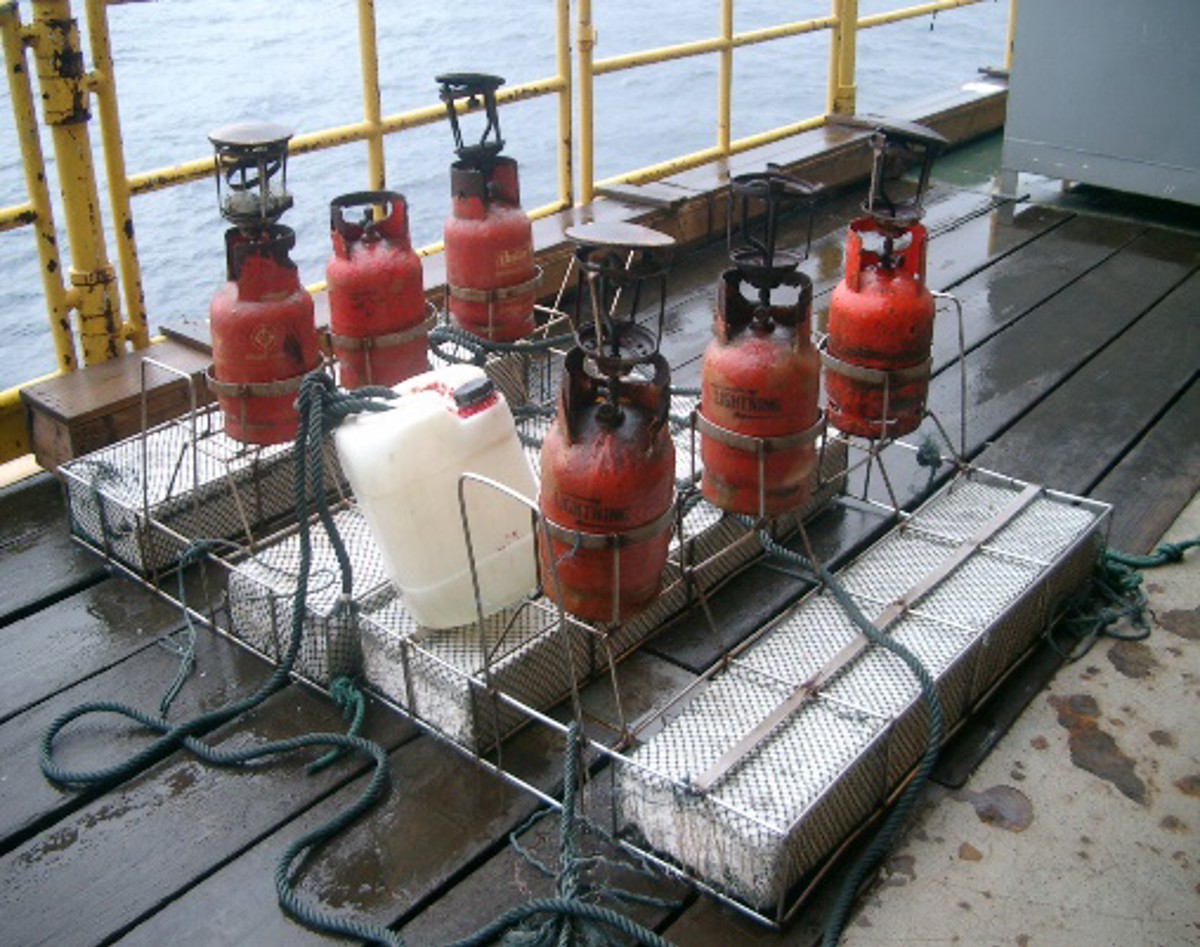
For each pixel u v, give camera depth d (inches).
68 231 147.3
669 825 90.0
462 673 100.0
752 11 592.1
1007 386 165.5
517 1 596.4
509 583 108.5
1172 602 121.3
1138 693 109.3
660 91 466.3
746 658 104.6
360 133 173.3
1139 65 225.9
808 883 89.5
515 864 93.1
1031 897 88.9
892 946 85.2
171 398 145.3
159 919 88.7
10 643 118.2
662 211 208.7
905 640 104.3
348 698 107.7
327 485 134.1
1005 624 107.3
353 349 127.9
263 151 111.8
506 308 142.6
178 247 295.1
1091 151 236.5
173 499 124.3
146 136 348.2
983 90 302.0
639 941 84.1
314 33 514.9
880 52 499.8
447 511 103.4
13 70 136.8
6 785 100.9
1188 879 90.2
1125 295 197.8
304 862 92.8
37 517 138.9
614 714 107.3
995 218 237.9
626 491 90.4
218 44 496.4
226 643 118.5
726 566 123.9
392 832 95.7
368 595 111.3
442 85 136.4
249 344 114.7
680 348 178.7
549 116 422.9
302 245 303.7
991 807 97.0
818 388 105.0
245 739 106.0
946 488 131.0
